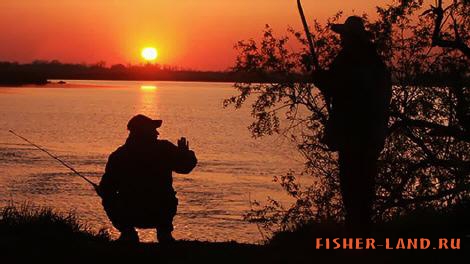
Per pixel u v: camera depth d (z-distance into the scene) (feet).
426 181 52.21
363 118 28.68
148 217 34.32
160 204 34.35
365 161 29.09
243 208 144.36
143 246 33.65
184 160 34.37
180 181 193.47
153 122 34.55
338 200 53.93
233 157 265.95
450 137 52.70
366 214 29.91
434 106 52.26
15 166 220.43
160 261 30.50
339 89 28.81
